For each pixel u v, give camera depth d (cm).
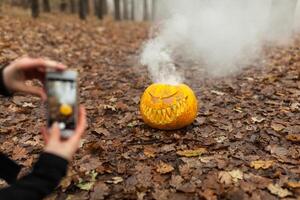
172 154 118
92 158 115
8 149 125
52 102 50
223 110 155
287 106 160
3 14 484
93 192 98
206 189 98
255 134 131
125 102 170
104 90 192
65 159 46
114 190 99
